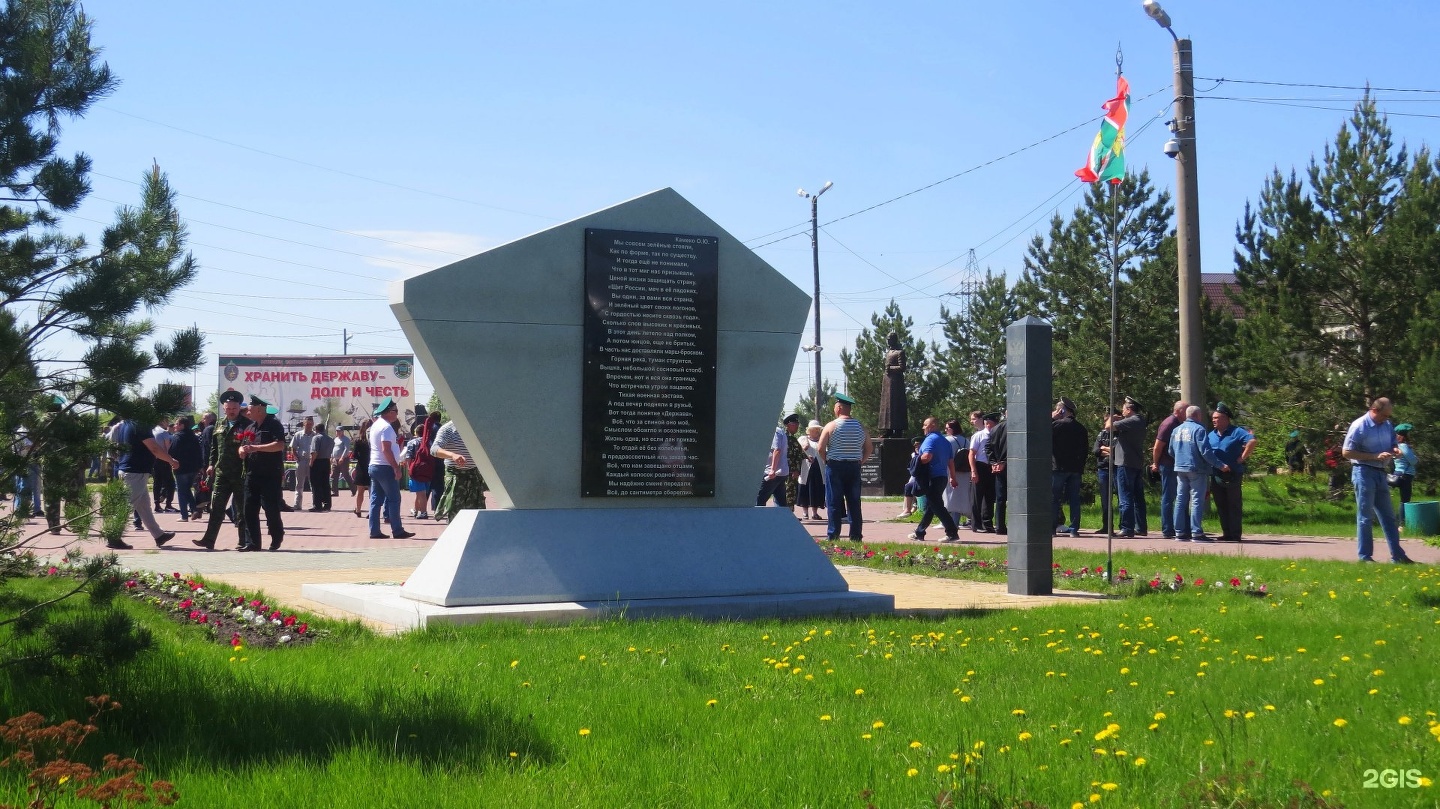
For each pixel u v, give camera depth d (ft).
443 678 20.26
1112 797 13.41
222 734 16.12
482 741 15.93
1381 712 17.71
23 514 17.98
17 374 17.74
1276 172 85.10
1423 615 29.17
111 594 18.44
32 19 18.44
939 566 44.32
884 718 17.67
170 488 83.05
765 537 32.78
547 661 22.54
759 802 13.48
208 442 76.84
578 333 31.48
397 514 59.72
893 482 98.12
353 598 31.83
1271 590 34.94
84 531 18.33
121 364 17.95
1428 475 69.21
